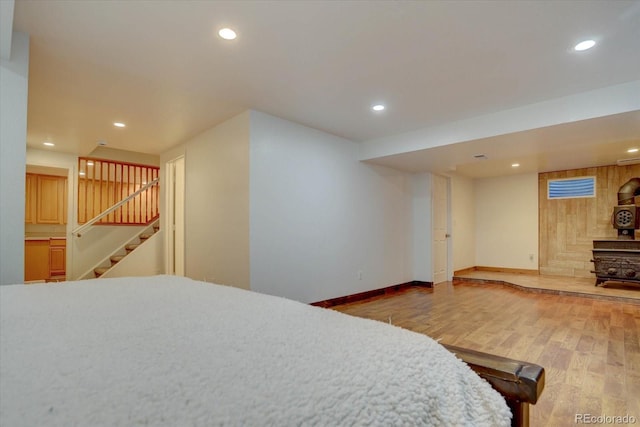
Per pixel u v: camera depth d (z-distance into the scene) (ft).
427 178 19.06
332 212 14.26
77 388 1.41
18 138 6.88
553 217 21.17
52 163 16.87
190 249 14.78
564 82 9.40
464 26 6.93
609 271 16.56
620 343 9.27
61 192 20.04
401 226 18.40
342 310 13.33
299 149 13.01
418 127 13.47
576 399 6.25
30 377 1.51
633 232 17.79
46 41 7.41
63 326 2.39
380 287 16.66
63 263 19.24
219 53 7.97
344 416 1.34
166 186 17.48
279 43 7.54
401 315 12.50
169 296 3.66
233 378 1.51
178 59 8.23
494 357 2.03
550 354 8.48
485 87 9.78
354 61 8.35
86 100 10.66
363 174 16.01
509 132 11.40
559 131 11.19
